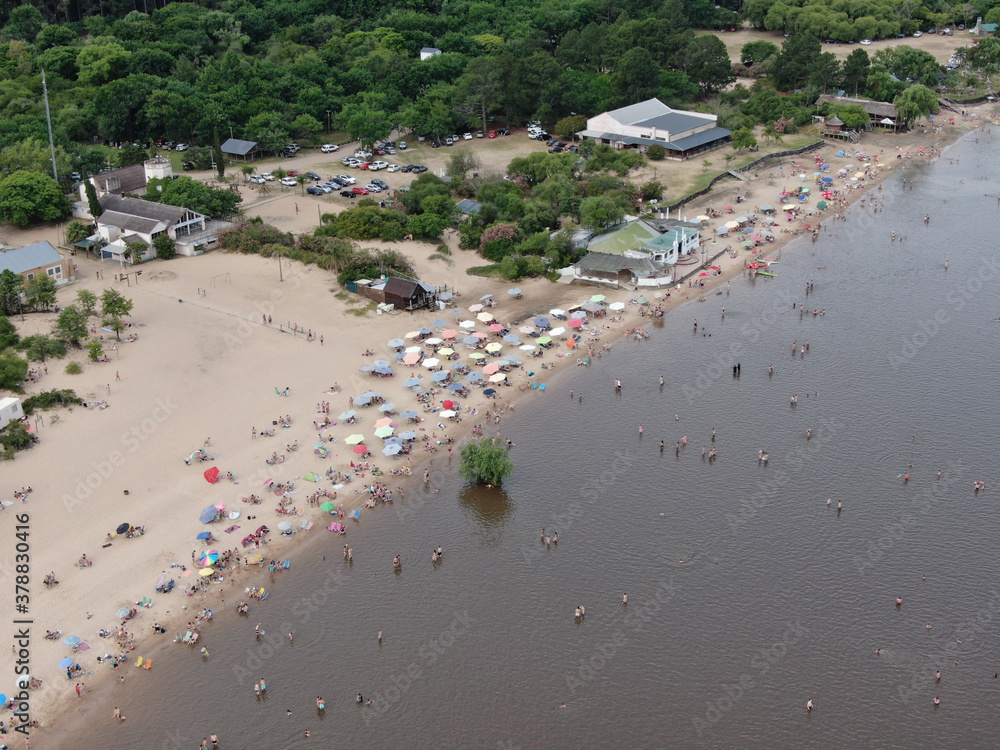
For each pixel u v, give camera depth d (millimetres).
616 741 111688
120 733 113438
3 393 177500
